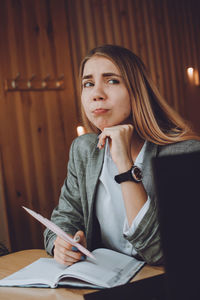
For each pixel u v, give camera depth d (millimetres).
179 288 539
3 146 2854
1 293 909
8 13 2881
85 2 3283
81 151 1413
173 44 3857
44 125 3041
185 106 3941
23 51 2941
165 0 3805
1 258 1216
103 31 3391
